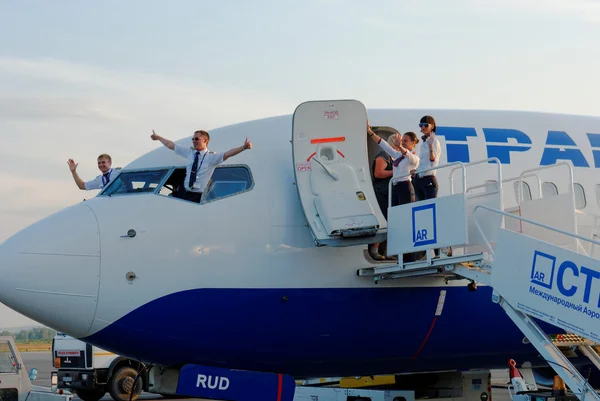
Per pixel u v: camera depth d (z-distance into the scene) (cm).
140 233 1241
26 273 1206
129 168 1335
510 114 1559
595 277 1060
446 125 1481
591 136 1571
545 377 1814
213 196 1291
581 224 1481
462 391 1634
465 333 1404
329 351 1338
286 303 1285
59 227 1238
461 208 1145
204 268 1252
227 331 1270
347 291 1310
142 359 1288
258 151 1345
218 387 1290
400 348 1377
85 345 2397
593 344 1402
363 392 1656
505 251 1156
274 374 1312
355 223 1241
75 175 1430
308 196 1269
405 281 1344
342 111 1291
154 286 1232
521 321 1162
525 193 1464
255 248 1275
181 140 1393
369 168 1385
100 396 2511
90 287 1215
